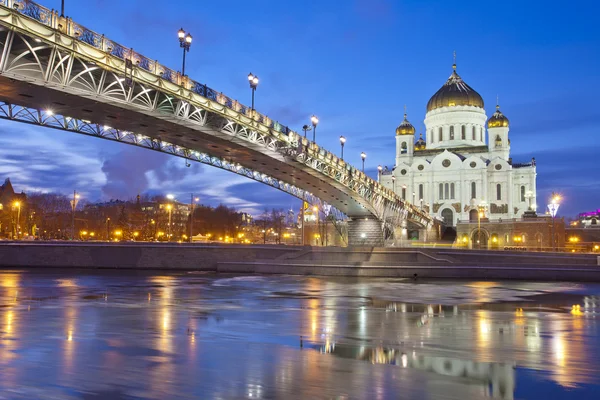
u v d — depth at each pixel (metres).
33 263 80.56
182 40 46.84
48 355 19.62
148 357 19.47
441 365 18.64
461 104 186.88
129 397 14.56
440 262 65.62
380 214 112.38
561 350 21.64
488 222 139.75
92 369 17.58
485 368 18.30
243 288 49.34
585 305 37.44
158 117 44.47
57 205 186.38
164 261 78.06
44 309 33.19
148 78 41.81
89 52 36.59
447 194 173.88
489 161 176.88
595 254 66.19
